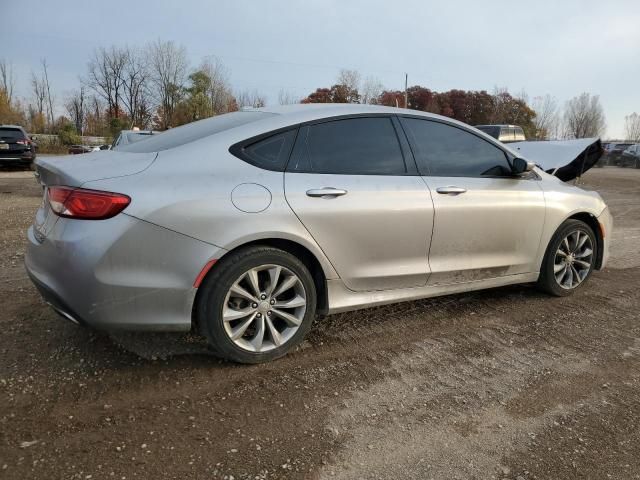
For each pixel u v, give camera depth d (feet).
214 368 9.77
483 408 8.75
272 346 10.02
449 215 11.60
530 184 13.35
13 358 9.84
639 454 7.64
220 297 9.23
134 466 6.96
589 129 193.06
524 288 15.31
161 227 8.56
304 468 7.09
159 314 8.84
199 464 7.06
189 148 9.46
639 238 23.97
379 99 180.45
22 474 6.69
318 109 10.87
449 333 11.87
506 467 7.27
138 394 8.77
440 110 187.62
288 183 9.74
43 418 7.94
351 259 10.51
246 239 9.20
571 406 8.91
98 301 8.45
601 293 15.03
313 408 8.57
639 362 10.65
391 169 11.13
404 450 7.57
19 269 15.62
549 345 11.35
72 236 8.41
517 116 189.57
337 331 11.76
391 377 9.72
